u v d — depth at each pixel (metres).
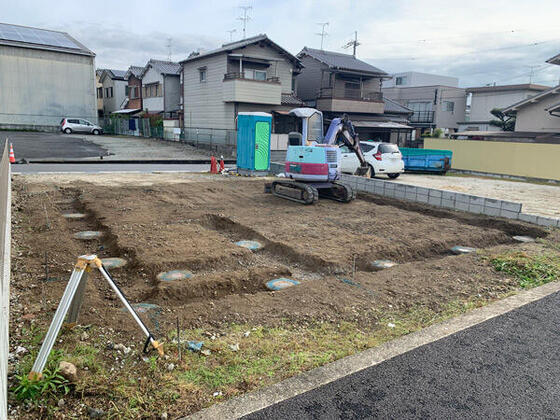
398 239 7.47
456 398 3.04
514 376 3.33
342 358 3.49
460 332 4.03
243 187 12.28
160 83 34.34
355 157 16.73
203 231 7.30
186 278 5.23
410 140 35.00
